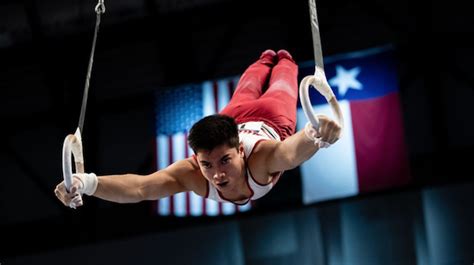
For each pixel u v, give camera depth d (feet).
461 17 34.81
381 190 31.14
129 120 36.70
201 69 36.60
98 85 37.04
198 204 31.89
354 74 31.60
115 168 36.29
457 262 30.55
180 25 36.27
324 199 31.01
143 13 36.29
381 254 30.99
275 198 32.71
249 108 14.25
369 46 34.76
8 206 36.60
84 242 35.06
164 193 12.68
